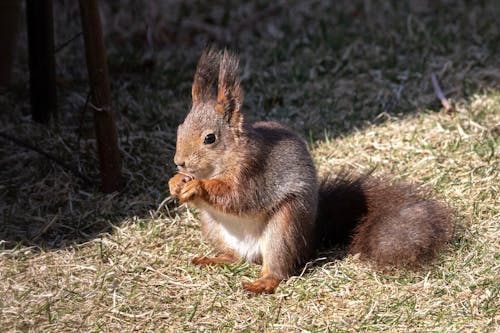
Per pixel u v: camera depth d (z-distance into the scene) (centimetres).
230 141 830
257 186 835
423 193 935
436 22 1469
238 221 866
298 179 854
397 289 827
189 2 1549
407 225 856
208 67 862
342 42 1412
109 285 849
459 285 820
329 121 1198
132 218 987
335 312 799
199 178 844
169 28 1487
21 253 912
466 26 1448
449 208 910
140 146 1133
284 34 1474
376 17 1498
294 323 779
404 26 1455
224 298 826
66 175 1068
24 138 1145
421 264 855
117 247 927
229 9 1538
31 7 1138
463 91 1238
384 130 1156
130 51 1422
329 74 1336
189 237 956
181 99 1282
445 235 866
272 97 1260
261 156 841
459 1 1530
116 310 803
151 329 777
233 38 1474
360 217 920
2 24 1199
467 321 765
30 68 1166
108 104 1009
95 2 970
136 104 1252
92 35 979
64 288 842
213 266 888
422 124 1159
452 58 1341
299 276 859
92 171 1087
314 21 1505
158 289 848
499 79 1266
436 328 759
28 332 768
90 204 1014
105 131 1016
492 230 914
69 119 1207
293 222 847
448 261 862
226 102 831
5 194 1035
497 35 1405
